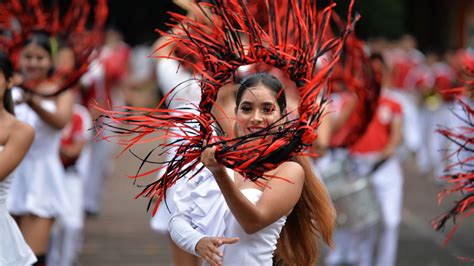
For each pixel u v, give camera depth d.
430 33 71.88
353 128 20.09
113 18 56.59
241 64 10.40
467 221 29.39
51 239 19.78
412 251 25.16
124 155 46.03
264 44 11.16
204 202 10.64
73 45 17.69
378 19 56.41
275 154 9.59
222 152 9.39
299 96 10.30
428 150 42.09
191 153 9.79
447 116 38.03
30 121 16.69
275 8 10.87
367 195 19.52
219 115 14.34
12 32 17.22
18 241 13.10
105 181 38.22
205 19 11.70
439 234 27.62
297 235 11.20
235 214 9.79
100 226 28.16
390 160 21.03
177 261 13.29
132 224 28.64
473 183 11.76
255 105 10.36
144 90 53.00
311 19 10.61
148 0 56.44
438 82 39.41
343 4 32.94
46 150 16.80
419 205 33.25
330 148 20.48
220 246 10.47
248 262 10.37
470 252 25.06
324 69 9.84
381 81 20.16
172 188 12.27
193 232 10.50
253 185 10.49
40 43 16.78
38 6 17.53
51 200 16.73
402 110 21.06
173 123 9.77
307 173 11.07
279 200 10.16
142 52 49.72
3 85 13.02
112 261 23.20
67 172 19.25
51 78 17.00
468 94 12.85
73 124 19.12
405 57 45.31
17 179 16.58
